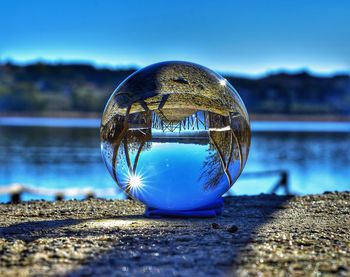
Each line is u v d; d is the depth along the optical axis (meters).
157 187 0.22
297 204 0.28
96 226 0.22
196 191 0.22
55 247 0.18
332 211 0.26
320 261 0.17
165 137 0.21
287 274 0.15
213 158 0.21
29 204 0.28
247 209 0.26
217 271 0.16
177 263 0.16
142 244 0.18
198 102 0.21
